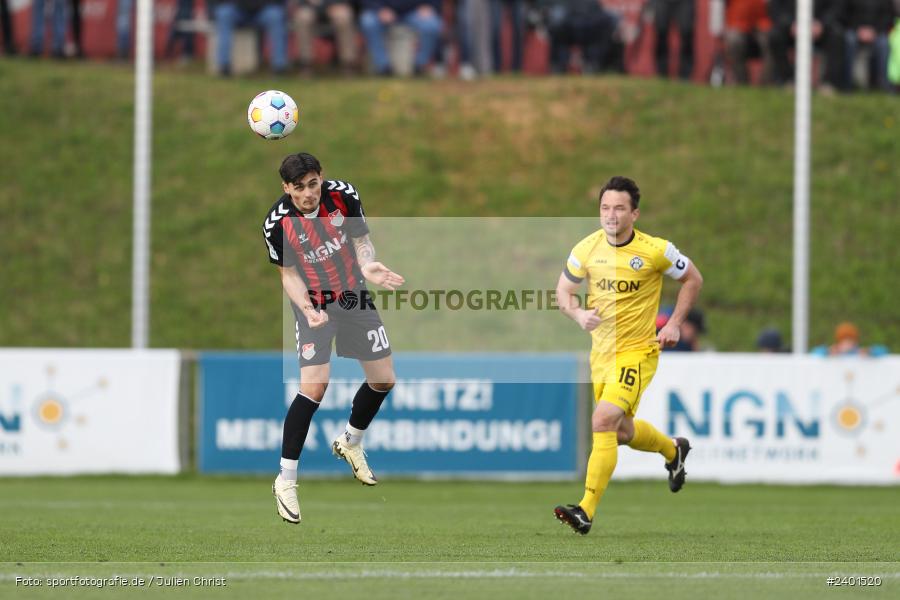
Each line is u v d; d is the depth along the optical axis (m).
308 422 25.73
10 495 43.38
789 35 85.38
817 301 71.56
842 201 78.12
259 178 79.19
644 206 77.06
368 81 87.56
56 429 49.44
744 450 48.94
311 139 81.38
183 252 74.50
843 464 49.09
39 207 77.19
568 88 86.50
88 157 80.50
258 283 72.94
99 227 76.38
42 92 84.62
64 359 49.53
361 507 39.16
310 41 87.31
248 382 49.53
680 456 31.12
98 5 90.56
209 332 69.38
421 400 49.44
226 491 45.62
